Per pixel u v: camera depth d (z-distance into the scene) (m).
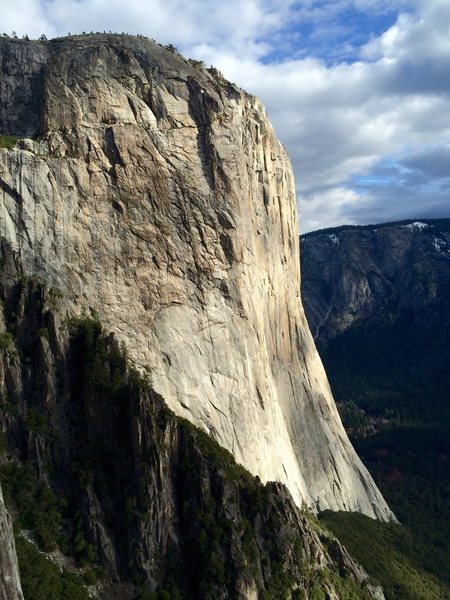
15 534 60.06
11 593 47.78
